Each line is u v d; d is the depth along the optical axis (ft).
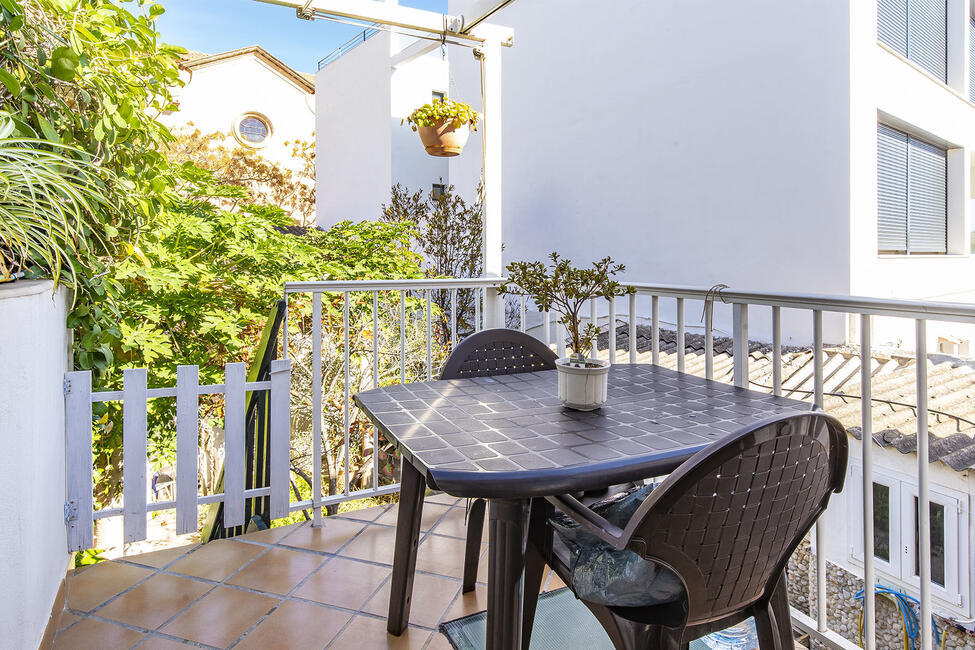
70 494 6.89
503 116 27.96
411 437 4.69
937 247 23.85
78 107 7.07
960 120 23.76
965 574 11.78
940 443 11.93
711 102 19.57
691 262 20.36
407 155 36.09
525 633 4.61
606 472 4.02
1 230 4.80
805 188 17.30
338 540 8.21
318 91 43.21
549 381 6.79
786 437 3.51
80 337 7.86
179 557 7.69
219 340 14.56
